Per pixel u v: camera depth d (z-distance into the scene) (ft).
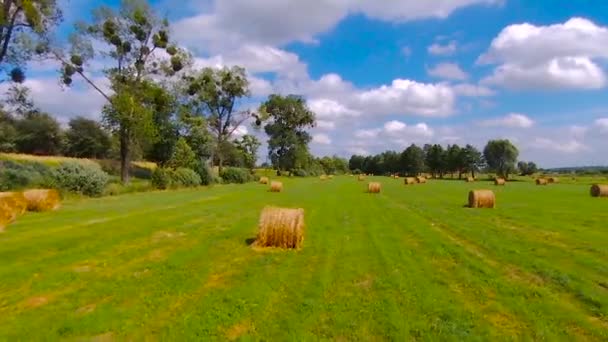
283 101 355.77
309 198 115.85
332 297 29.94
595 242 50.60
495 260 41.42
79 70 145.89
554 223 67.05
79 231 56.18
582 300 29.53
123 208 83.10
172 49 159.74
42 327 24.56
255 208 87.81
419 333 23.79
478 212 82.74
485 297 30.01
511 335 23.65
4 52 106.01
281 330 24.09
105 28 150.51
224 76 233.14
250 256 43.37
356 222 68.44
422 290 31.45
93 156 283.18
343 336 23.36
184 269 37.68
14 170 108.58
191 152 171.63
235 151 308.60
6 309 27.58
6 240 49.70
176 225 62.85
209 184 176.45
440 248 46.78
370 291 31.35
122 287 32.07
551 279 34.35
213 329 24.26
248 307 27.78
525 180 302.04
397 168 499.10
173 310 27.30
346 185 192.95
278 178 291.17
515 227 62.75
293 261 41.19
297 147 357.61
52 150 271.69
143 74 158.10
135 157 202.39
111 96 151.12
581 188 178.60
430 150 426.92
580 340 23.11
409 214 79.41
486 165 428.56
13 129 227.40
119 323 25.08
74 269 37.29
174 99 177.58
